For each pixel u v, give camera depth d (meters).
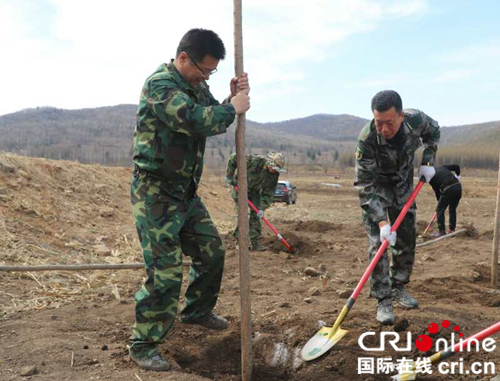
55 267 5.50
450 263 7.12
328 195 29.27
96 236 8.14
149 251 3.31
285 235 8.79
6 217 7.49
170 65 3.34
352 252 8.23
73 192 10.24
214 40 3.21
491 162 110.69
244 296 3.19
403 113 4.10
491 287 5.82
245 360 3.24
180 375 3.24
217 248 3.73
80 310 4.70
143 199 3.36
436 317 4.43
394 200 4.57
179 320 4.29
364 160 4.29
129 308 4.82
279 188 20.44
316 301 5.14
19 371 3.24
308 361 3.56
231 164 7.72
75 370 3.28
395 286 4.82
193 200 3.70
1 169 9.09
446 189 9.43
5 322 4.22
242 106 3.12
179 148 3.27
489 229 10.80
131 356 3.42
